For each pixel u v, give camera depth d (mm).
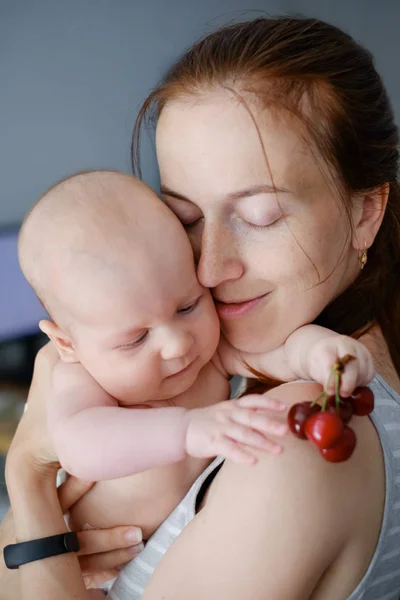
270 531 854
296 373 1063
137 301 1040
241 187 990
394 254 1213
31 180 4000
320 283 1058
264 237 1026
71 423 1039
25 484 1168
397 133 1183
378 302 1194
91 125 4027
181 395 1157
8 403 3381
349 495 893
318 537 861
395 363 1185
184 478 1093
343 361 860
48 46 3902
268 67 988
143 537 1130
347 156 1045
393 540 972
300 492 861
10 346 3527
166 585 911
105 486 1132
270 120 980
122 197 1086
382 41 4223
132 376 1073
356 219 1107
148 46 3994
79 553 1138
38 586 1092
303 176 1000
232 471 926
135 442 964
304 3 4168
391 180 1154
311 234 1022
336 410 848
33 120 3947
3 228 3584
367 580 946
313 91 1019
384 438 973
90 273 1047
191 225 1119
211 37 1105
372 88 1106
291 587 854
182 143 1020
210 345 1106
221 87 996
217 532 888
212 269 1041
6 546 1125
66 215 1082
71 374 1120
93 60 3959
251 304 1075
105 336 1060
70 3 3889
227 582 862
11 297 3502
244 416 870
